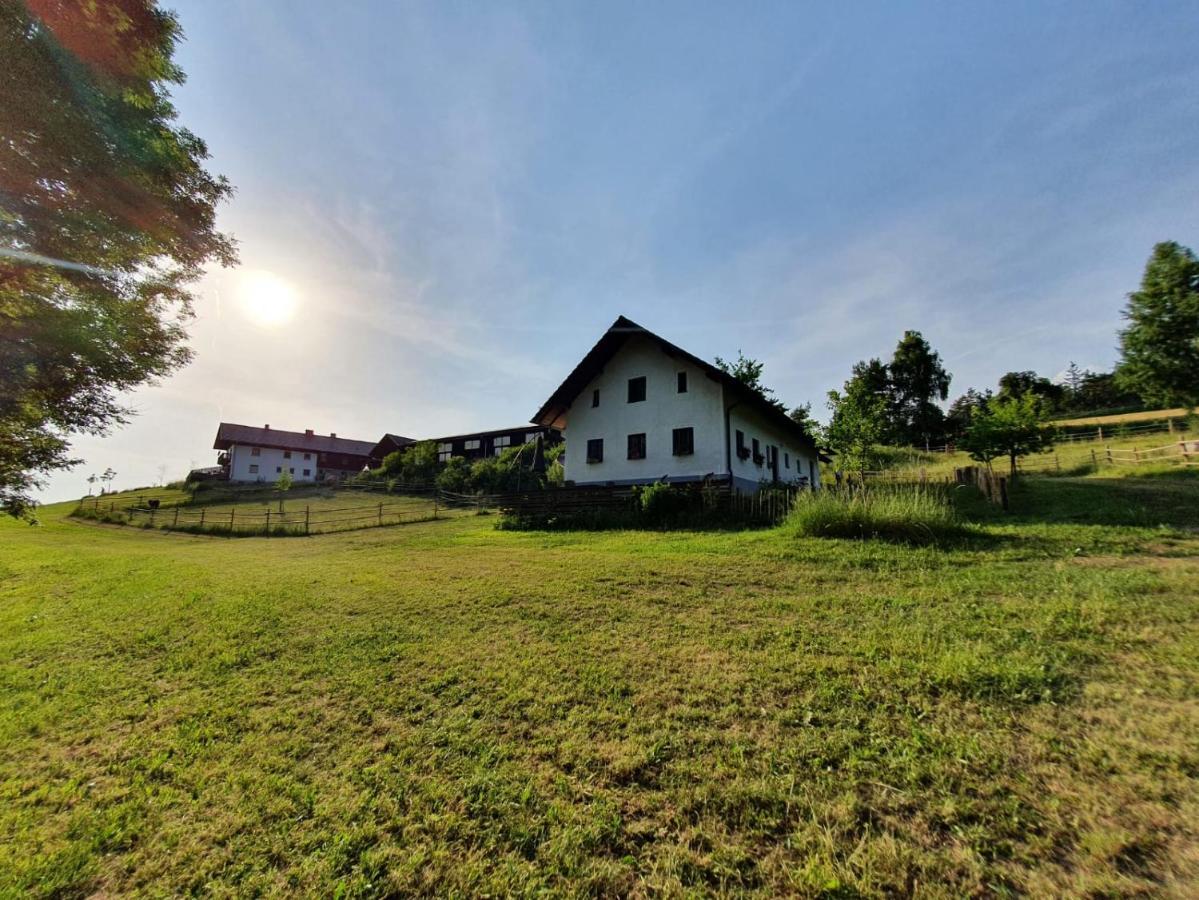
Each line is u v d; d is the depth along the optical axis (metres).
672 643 5.29
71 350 7.46
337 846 2.71
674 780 3.05
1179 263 20.73
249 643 6.15
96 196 6.57
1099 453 24.28
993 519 12.23
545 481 30.41
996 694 3.79
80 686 5.10
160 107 7.06
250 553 15.60
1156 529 9.67
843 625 5.52
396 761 3.47
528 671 4.78
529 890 2.35
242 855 2.70
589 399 22.66
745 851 2.48
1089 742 3.11
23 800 3.29
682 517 15.68
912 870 2.28
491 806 2.94
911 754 3.10
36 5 5.57
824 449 30.39
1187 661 4.08
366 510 29.56
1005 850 2.35
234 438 55.19
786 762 3.13
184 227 7.72
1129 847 2.30
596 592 7.52
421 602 7.53
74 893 2.52
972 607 5.86
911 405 50.84
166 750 3.81
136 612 7.98
